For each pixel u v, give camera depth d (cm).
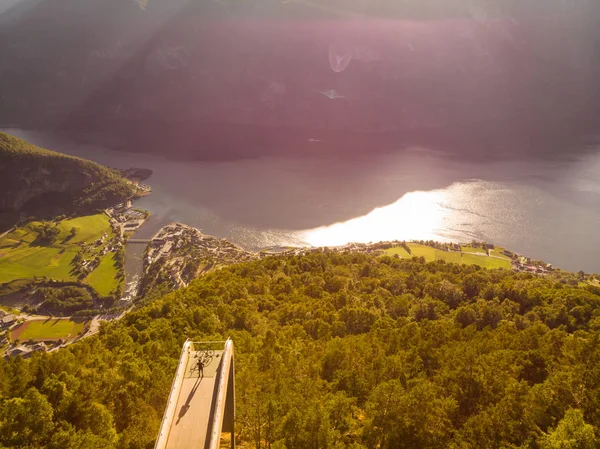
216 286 16700
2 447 5659
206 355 5412
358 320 13250
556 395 6494
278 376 7962
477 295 16450
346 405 6781
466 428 6291
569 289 15700
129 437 6800
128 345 11250
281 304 15638
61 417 6625
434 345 10438
